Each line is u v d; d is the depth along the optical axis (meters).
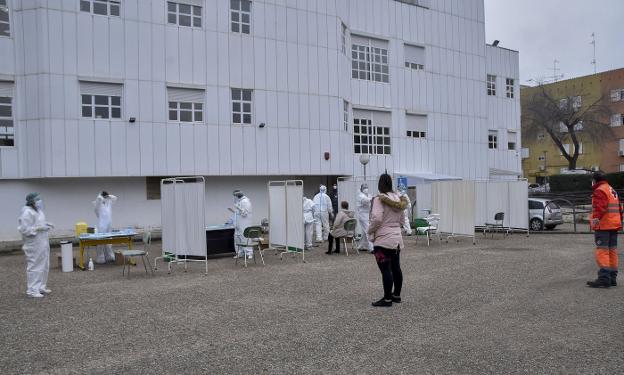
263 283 10.42
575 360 5.39
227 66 21.34
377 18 27.70
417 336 6.37
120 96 19.52
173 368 5.42
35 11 18.23
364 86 27.05
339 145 23.95
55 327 7.21
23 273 12.63
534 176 60.72
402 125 28.58
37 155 18.27
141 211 20.30
